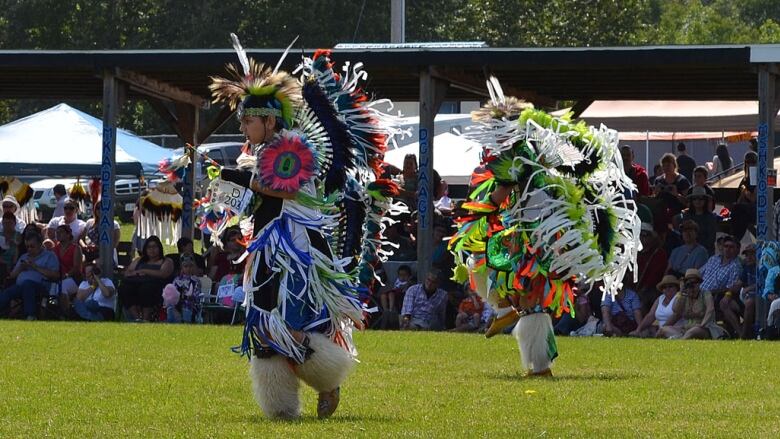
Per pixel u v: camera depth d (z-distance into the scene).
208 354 23.17
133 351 23.62
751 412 15.77
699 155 70.38
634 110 49.06
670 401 16.84
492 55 34.44
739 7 199.88
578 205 20.52
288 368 15.20
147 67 36.34
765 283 30.59
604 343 26.81
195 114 43.69
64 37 96.31
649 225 32.44
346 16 90.75
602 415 15.46
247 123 15.38
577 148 20.88
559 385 18.75
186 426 14.37
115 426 14.41
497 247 20.59
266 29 90.62
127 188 69.94
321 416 15.31
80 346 24.61
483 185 21.38
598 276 20.91
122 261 42.50
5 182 49.50
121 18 95.00
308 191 15.45
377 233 16.56
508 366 21.69
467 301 31.73
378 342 26.36
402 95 43.66
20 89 44.44
